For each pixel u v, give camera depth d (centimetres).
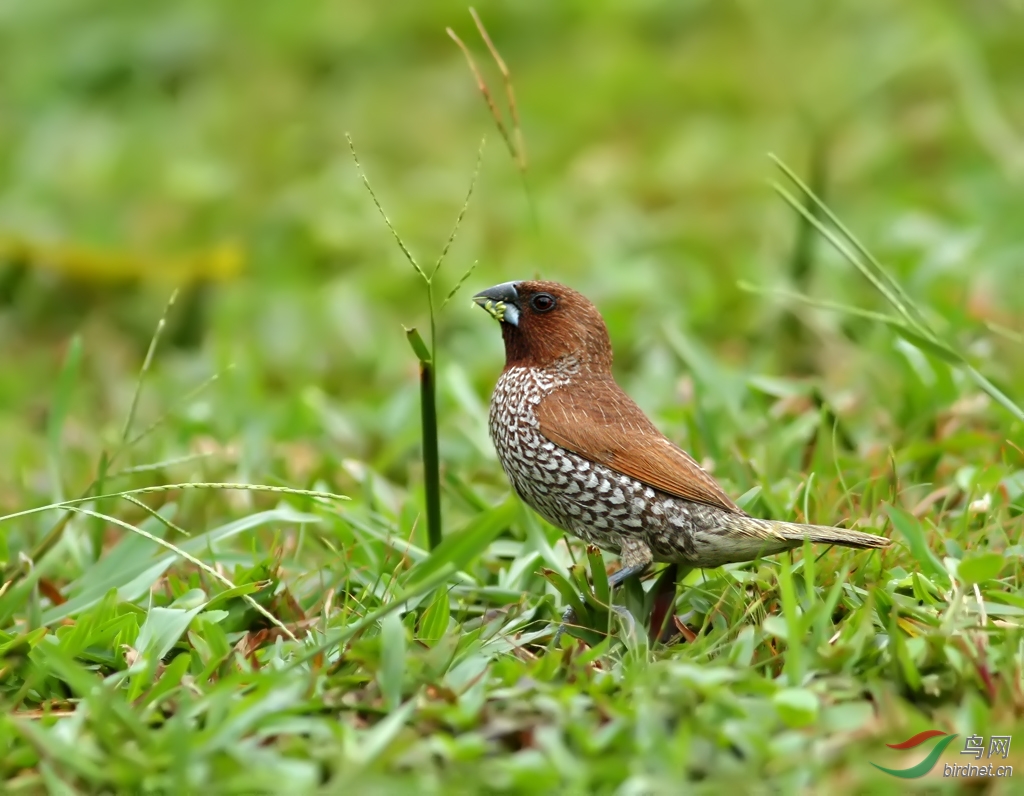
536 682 700
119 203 1859
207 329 1576
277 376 1454
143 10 2336
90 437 1258
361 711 691
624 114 1995
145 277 1605
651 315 1441
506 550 916
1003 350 1216
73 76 2236
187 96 2184
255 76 2197
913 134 1800
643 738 640
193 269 1588
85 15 2333
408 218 1733
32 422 1359
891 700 663
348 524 918
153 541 880
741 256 1563
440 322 1498
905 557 840
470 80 2109
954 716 674
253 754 645
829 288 1385
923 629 744
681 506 824
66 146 2042
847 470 970
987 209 1559
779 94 1944
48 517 1000
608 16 2227
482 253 1658
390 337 1473
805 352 1312
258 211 1817
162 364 1495
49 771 640
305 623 809
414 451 1177
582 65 2105
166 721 696
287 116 2097
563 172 1881
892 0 1958
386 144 2000
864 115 1861
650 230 1681
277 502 1053
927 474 979
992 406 1031
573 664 730
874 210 1647
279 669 728
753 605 777
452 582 861
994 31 1977
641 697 670
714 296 1449
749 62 2020
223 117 2100
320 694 704
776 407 1073
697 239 1658
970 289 1338
